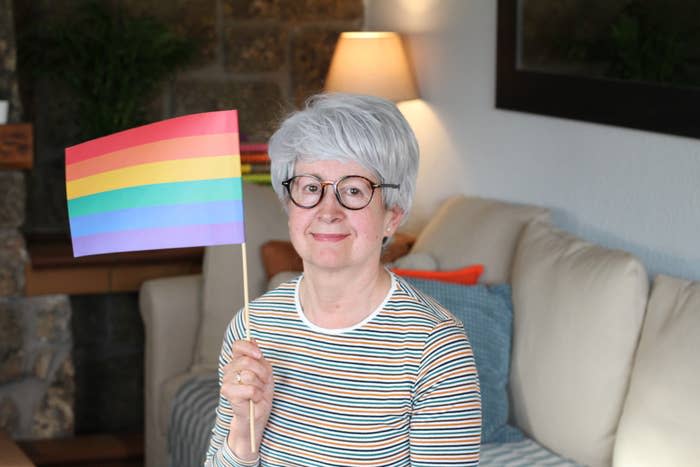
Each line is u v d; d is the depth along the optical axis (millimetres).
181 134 1477
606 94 2762
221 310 3346
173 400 3102
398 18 4074
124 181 1498
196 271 3795
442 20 3697
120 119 3842
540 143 3127
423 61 3865
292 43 4340
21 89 4020
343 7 4371
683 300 2234
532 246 2729
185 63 4047
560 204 3041
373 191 1459
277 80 4344
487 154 3443
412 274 2855
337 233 1438
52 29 3793
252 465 1510
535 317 2592
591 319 2402
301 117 1468
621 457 2229
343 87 3830
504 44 3256
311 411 1466
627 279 2371
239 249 3381
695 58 2434
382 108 1473
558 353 2473
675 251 2562
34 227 4148
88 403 4199
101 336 4180
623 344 2352
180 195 1475
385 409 1437
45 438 3738
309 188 1465
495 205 3119
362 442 1440
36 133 4086
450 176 3701
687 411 2062
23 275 3609
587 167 2896
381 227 1487
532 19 3104
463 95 3574
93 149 1521
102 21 3834
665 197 2584
